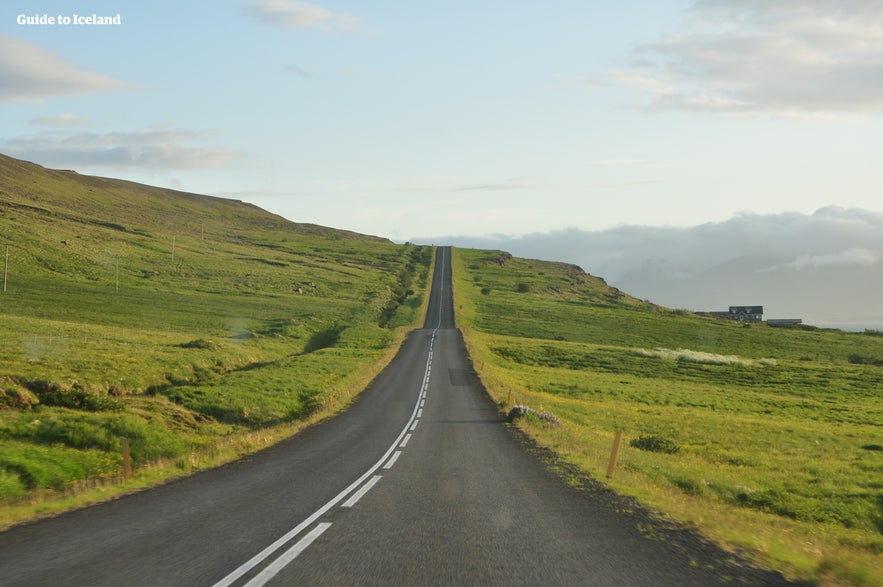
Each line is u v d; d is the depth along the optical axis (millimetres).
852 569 7184
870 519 18203
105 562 7043
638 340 114125
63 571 6672
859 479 24688
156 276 137750
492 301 156875
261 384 45219
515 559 7422
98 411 32719
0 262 120562
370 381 53062
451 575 6688
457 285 181500
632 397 56469
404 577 6574
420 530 8977
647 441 30609
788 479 24359
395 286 174125
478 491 12805
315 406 38219
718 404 55938
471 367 64688
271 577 6465
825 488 22219
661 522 9930
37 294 101625
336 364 60875
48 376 38125
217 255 184625
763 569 7258
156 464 17094
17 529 8984
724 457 29625
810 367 85812
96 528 9000
